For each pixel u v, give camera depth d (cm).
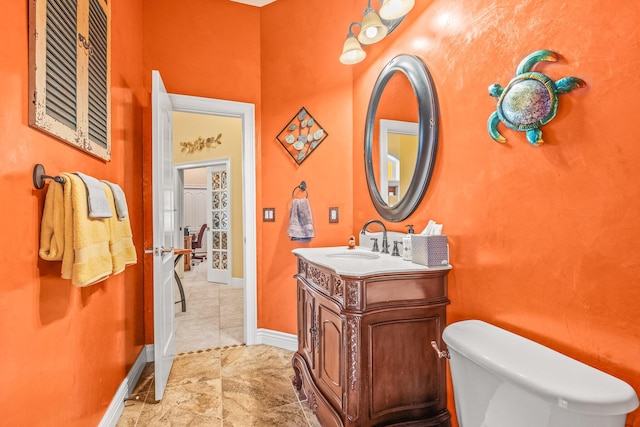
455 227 139
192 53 252
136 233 226
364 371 131
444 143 146
